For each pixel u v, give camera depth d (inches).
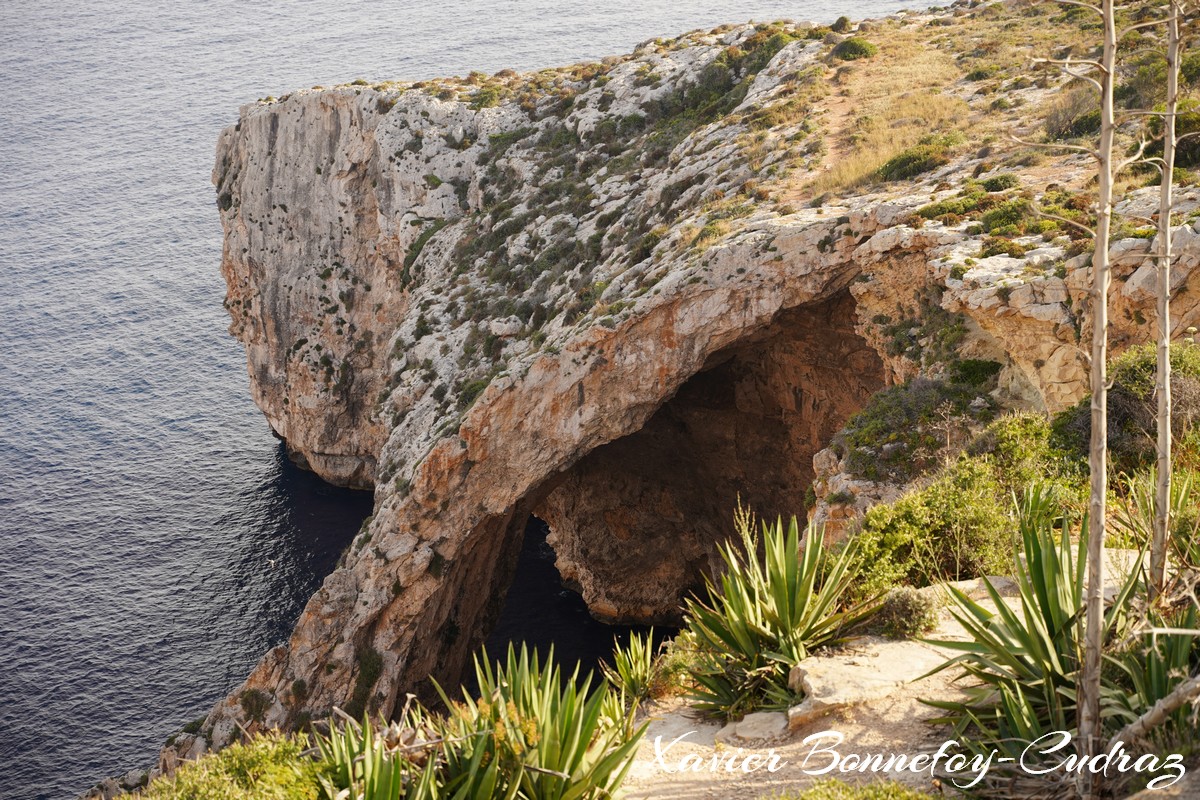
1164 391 415.2
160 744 2442.2
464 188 3002.0
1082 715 362.9
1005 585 575.2
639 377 1828.2
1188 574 421.4
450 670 2314.2
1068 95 1836.9
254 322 3651.6
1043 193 1457.9
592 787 426.3
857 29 3006.9
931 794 398.3
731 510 2482.8
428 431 2219.5
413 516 2058.3
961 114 1991.9
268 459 3870.6
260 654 2765.7
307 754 478.0
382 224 3142.2
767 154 2132.1
